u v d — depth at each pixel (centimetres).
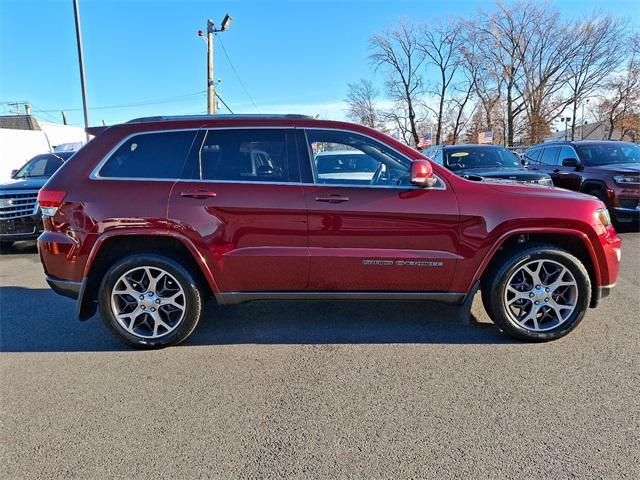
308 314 449
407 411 280
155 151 366
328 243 358
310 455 242
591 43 4272
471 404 286
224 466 235
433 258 360
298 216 355
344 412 281
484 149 989
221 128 368
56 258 362
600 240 363
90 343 395
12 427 272
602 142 995
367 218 354
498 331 399
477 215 356
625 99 4422
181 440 257
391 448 246
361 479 223
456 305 380
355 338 391
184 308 371
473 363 340
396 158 368
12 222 796
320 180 362
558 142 1066
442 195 357
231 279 364
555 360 342
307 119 374
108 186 358
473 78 4762
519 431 257
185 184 357
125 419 278
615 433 253
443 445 247
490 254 360
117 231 354
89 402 298
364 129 370
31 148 1678
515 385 307
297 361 351
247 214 355
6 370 346
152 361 357
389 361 347
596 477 221
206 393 307
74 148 1653
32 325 440
